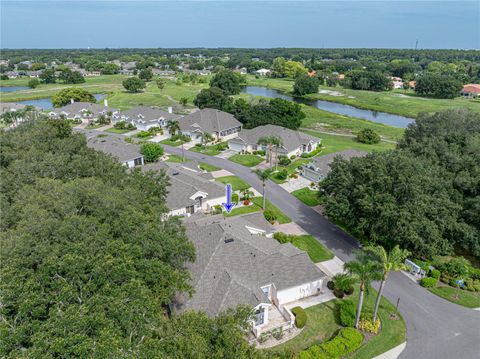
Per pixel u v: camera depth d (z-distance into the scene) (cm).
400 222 3681
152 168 5666
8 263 2020
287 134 8075
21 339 1664
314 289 3447
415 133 5953
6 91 17075
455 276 3650
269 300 3003
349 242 4422
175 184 5200
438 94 16062
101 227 2455
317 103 15488
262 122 9338
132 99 14575
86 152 4481
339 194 4303
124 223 2553
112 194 2897
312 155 7862
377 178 4003
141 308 1925
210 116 9188
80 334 1638
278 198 5734
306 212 5256
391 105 14362
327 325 3059
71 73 19125
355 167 4362
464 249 4288
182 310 2903
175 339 1802
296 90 16750
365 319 3062
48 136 4628
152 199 3606
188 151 8069
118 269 2075
